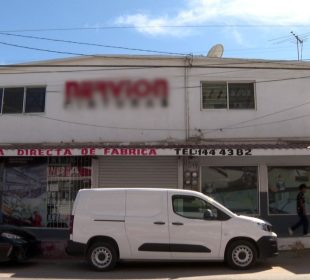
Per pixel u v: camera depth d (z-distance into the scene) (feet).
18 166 60.54
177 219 37.63
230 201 58.54
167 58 59.93
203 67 59.67
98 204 38.40
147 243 37.52
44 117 60.23
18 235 40.96
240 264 37.24
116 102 59.82
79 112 60.03
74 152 53.78
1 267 40.55
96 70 60.39
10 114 60.90
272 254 37.47
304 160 58.70
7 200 60.39
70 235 38.34
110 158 59.06
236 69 59.62
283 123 59.00
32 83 60.90
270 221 57.98
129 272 36.99
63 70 60.75
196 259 37.37
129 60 60.23
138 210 38.04
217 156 58.39
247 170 58.90
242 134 58.90
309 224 58.23
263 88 59.47
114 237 37.73
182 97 59.47
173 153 52.95
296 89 59.52
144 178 58.49
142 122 59.36
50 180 59.88
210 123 59.00
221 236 37.32
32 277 34.91
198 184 58.03
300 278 33.06
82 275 35.81
